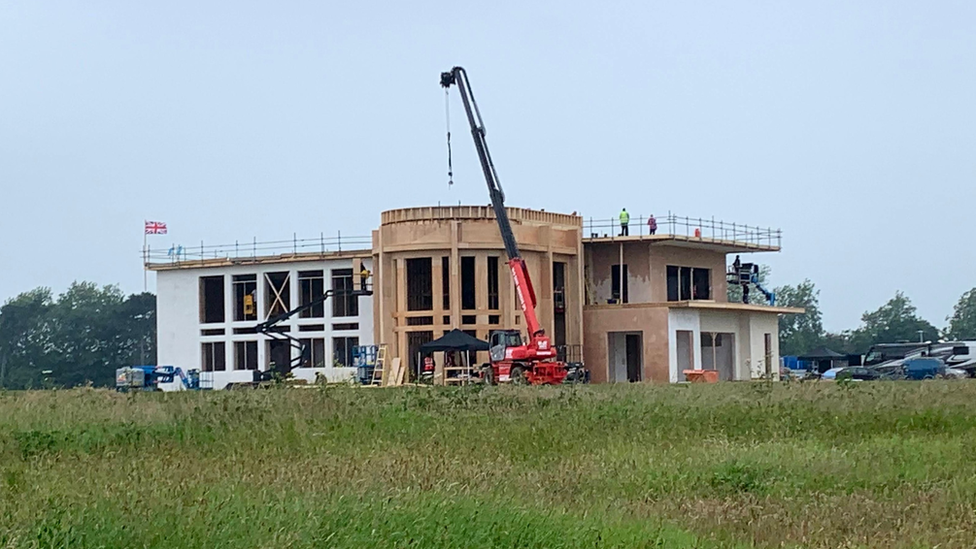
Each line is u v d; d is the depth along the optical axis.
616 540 13.35
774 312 75.44
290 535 12.67
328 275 69.38
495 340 56.03
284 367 71.38
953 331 156.12
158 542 12.45
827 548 13.55
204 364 73.00
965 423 26.00
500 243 62.31
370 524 13.17
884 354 81.25
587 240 69.12
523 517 13.82
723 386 40.41
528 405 30.83
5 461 20.77
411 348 63.44
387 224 63.38
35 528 13.18
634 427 25.44
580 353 66.25
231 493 15.42
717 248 73.25
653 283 69.25
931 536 13.90
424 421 26.94
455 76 60.59
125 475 17.94
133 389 39.75
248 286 72.69
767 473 18.81
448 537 12.88
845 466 19.34
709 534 14.23
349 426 25.78
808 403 29.91
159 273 74.38
